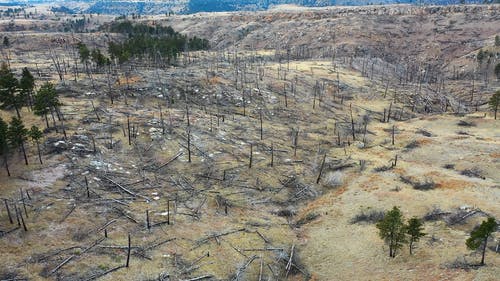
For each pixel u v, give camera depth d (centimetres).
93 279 4031
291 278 4488
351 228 5253
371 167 6975
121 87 9231
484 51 18312
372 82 13125
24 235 4475
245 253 4725
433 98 12525
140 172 6091
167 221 5066
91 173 5759
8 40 16712
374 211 5491
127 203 5312
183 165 6475
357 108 10731
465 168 6844
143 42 12462
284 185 6444
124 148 6594
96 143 6500
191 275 4259
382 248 4741
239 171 6575
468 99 13862
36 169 5609
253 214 5603
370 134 9019
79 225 4753
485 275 3953
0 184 5206
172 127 7488
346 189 6284
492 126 9525
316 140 8356
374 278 4281
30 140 6231
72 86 8975
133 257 4406
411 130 9244
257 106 9694
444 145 7900
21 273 3988
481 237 4019
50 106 6762
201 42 17600
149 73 10481
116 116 7644
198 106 9206
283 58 17788
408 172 6625
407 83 14250
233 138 7662
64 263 4169
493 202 5416
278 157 7281
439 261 4322
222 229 5103
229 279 4303
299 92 10906
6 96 6906
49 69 10994
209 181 6197
